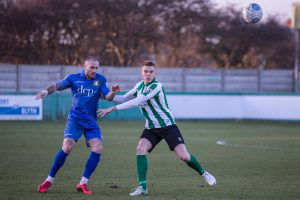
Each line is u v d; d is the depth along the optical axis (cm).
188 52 12400
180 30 12044
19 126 6725
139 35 11162
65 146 2367
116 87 2339
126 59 11219
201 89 9562
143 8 11344
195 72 9531
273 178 2864
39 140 4962
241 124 7956
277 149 4456
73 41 10662
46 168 3152
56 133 5731
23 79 8619
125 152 4091
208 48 12269
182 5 11875
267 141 5247
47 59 10375
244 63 12581
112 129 6512
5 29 10194
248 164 3456
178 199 2234
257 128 7200
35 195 2289
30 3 10225
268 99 8419
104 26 10944
